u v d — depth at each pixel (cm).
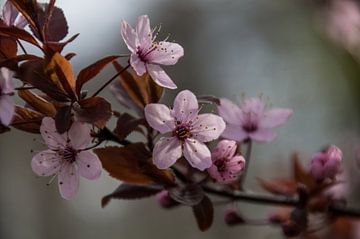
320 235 51
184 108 38
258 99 43
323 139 87
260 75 131
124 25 38
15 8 38
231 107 42
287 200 43
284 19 116
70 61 37
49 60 36
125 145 38
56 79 37
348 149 63
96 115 36
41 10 38
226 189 42
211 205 38
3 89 36
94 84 112
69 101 37
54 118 36
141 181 39
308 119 92
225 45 148
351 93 67
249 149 42
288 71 105
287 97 101
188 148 38
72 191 38
